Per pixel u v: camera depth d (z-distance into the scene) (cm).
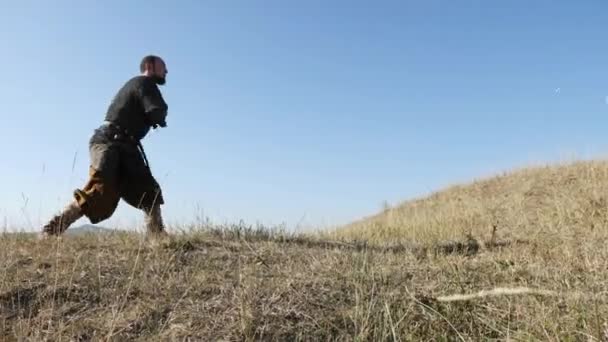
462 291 398
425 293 397
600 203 785
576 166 1210
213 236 550
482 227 802
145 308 365
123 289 390
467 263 476
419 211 1294
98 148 525
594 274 420
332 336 347
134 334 341
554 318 341
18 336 326
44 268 420
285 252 497
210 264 448
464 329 356
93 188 517
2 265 416
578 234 607
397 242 617
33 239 500
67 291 382
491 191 1298
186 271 427
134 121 539
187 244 491
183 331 341
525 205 968
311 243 574
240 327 346
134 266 414
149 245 482
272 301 375
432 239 631
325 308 374
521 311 362
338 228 891
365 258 455
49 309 360
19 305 366
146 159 548
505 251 529
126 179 538
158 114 536
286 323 355
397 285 411
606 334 308
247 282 402
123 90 545
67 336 335
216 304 372
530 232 688
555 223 726
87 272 413
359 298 383
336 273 430
